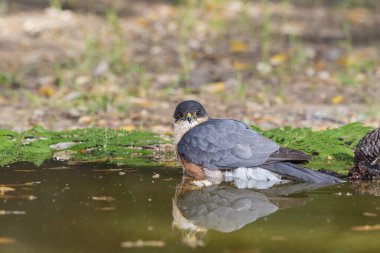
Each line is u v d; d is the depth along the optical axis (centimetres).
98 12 2742
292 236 771
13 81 1939
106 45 2316
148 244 741
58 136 1340
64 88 1877
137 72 2047
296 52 2288
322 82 1961
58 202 912
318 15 2900
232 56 2241
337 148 1196
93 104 1717
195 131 1095
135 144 1289
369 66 2067
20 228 794
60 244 737
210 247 732
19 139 1305
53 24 2527
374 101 1750
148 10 2836
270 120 1557
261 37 2503
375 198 944
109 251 715
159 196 955
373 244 738
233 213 871
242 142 1063
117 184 1023
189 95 1823
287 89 1883
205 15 2814
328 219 840
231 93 1844
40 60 2144
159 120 1563
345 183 1038
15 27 2477
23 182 1028
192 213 868
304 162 1083
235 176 1070
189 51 2292
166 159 1222
